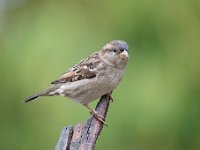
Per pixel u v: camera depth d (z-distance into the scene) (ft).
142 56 43.86
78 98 34.73
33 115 44.68
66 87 34.60
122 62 33.83
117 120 42.96
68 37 43.93
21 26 45.62
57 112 43.37
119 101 42.88
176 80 43.93
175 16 45.09
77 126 28.27
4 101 45.42
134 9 44.37
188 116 44.09
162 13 44.52
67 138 27.50
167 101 42.96
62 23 44.68
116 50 33.73
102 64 33.83
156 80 43.06
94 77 33.83
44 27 44.45
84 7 46.09
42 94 35.14
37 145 44.86
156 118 42.65
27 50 44.06
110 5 45.21
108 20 44.86
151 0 44.39
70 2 46.39
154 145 43.70
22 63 44.06
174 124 43.45
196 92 44.55
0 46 45.78
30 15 46.32
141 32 44.29
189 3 45.42
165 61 44.01
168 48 44.29
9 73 44.75
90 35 44.32
